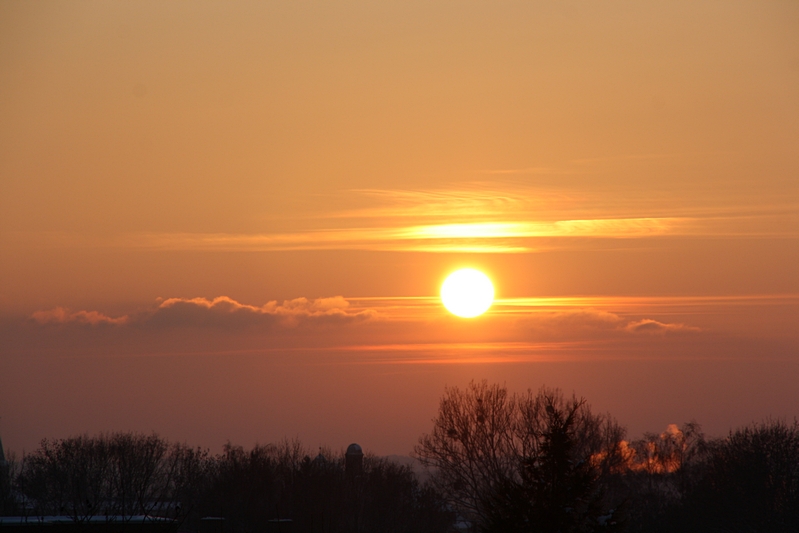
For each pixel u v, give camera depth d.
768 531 166.38
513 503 102.62
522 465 104.88
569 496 100.75
